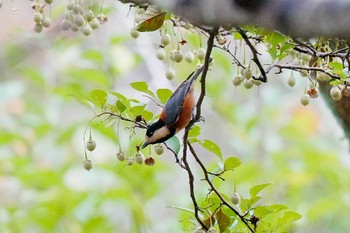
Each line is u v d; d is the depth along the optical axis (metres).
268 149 12.45
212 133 12.80
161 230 10.41
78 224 10.26
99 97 5.65
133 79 12.70
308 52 5.33
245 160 12.16
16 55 12.08
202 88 4.59
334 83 5.48
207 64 4.38
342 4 2.05
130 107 5.54
